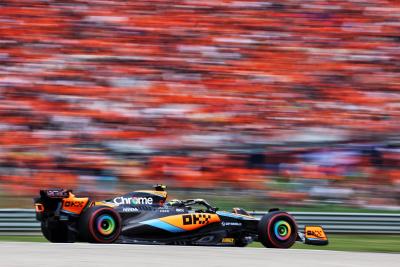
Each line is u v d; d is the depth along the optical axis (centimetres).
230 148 7156
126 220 3228
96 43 9088
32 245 2484
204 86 8538
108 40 9231
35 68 8312
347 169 6888
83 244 2720
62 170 6334
